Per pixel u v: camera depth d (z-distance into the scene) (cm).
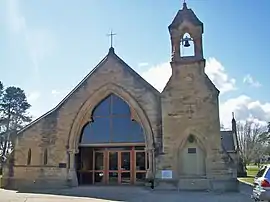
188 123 2231
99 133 2508
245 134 6531
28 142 2538
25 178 2472
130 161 2539
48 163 2473
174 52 2352
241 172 4381
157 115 2373
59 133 2508
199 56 2311
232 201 1616
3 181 2495
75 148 2478
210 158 2166
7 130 5822
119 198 1733
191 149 2225
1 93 6100
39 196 1861
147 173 2306
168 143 2238
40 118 2558
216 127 2195
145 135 2370
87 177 2577
